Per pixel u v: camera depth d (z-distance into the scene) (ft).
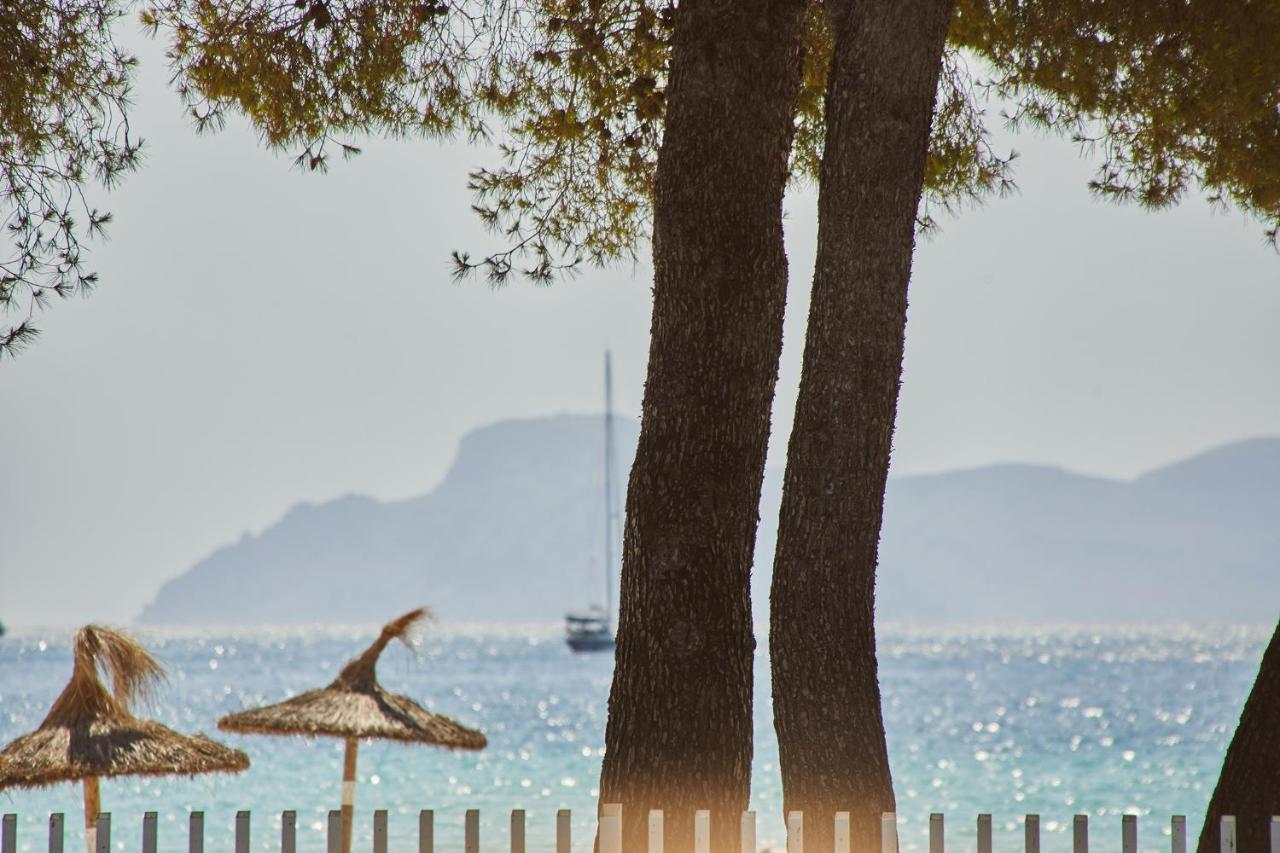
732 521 102.22
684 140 102.78
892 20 105.40
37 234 124.88
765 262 102.83
